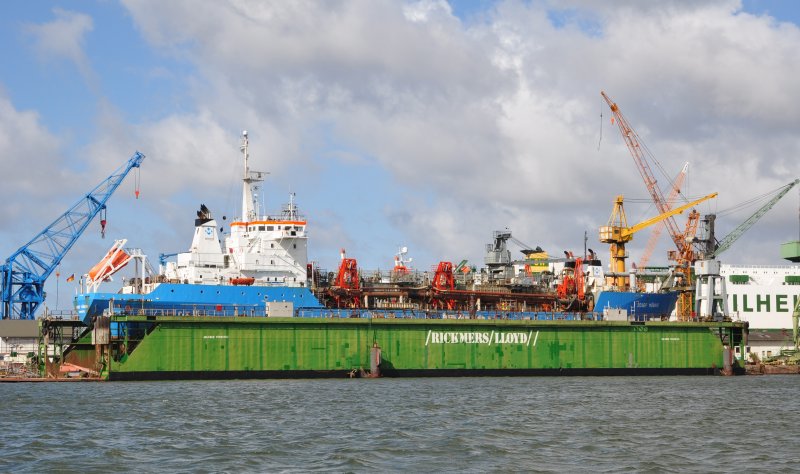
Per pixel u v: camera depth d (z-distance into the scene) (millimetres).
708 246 190750
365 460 61781
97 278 130375
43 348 131125
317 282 145000
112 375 119875
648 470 60188
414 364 133625
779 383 128750
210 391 104812
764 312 199375
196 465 59969
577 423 80312
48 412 84000
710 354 150000
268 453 63875
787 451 67500
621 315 146875
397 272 150750
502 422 79938
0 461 60875
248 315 128750
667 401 99438
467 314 144250
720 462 63125
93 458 61969
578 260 161250
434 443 68438
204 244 134125
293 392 104500
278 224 137500
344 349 130000
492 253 168375
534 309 158375
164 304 126625
